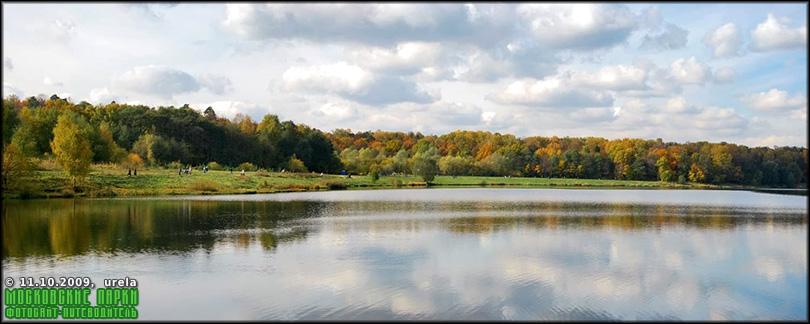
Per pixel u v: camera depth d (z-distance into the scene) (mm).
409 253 31016
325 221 45469
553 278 25438
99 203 58438
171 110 140375
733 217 53625
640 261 29500
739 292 23609
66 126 69188
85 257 28734
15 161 63500
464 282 24484
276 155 144000
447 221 46594
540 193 98812
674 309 21219
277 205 60625
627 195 96375
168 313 19875
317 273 25828
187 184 81312
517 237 37375
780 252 32594
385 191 97750
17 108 97188
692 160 157250
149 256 29219
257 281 24234
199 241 34094
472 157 184125
